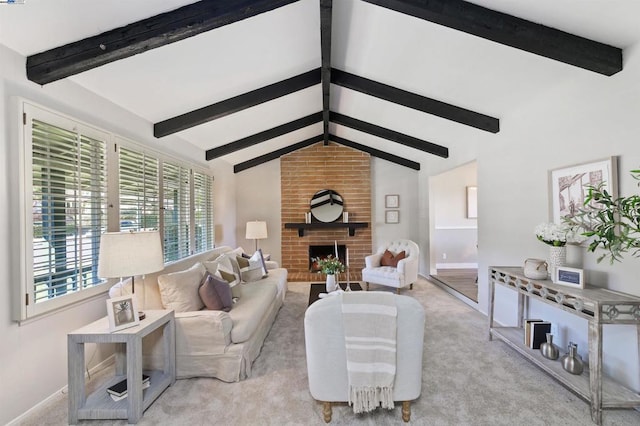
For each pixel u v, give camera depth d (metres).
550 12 1.94
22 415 1.91
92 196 2.49
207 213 5.02
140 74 2.55
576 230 2.36
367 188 6.48
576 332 2.50
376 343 1.77
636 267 2.01
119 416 1.89
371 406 1.78
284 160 6.46
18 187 1.88
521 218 3.18
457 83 3.11
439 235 6.80
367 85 3.64
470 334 3.28
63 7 1.74
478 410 1.98
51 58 2.00
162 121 3.48
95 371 2.49
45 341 2.07
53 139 2.12
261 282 4.07
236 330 2.45
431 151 5.05
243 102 3.52
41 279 2.02
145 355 2.38
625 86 2.05
